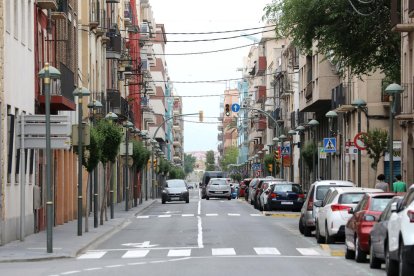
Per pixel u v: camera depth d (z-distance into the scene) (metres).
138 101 114.88
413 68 45.22
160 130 154.12
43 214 44.06
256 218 57.53
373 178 62.41
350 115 67.62
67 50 53.66
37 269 24.53
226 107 91.62
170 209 74.94
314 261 26.56
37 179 42.03
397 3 44.62
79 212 39.72
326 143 58.72
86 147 44.44
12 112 36.25
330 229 32.12
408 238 18.97
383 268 23.95
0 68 33.53
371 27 48.62
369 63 51.09
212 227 46.62
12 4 36.38
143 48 128.38
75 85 57.34
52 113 47.47
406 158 47.44
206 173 126.19
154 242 36.41
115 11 87.88
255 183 85.00
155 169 110.88
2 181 33.78
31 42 40.94
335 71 73.19
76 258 29.05
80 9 62.12
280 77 122.94
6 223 34.41
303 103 85.12
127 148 68.94
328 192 34.59
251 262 26.09
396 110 47.03
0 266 25.92
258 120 148.75
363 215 25.70
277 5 49.66
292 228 45.62
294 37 50.06
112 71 84.06
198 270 23.44
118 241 37.56
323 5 47.91
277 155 94.12
